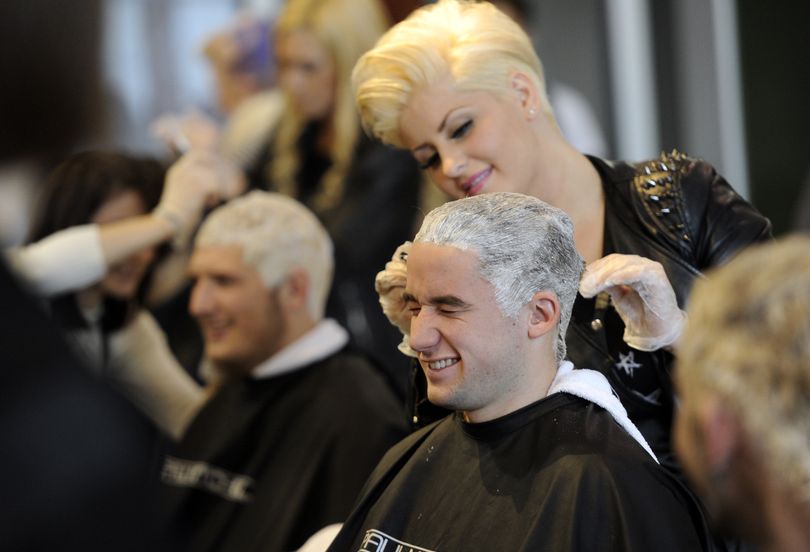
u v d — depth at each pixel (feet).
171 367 12.78
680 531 6.13
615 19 19.95
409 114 7.71
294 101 15.46
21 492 4.51
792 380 4.32
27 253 10.97
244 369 11.20
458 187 7.78
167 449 11.85
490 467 6.51
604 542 6.07
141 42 17.69
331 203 14.84
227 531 10.80
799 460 4.31
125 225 11.44
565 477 6.23
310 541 8.00
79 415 4.66
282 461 10.77
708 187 7.75
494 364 6.36
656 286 6.88
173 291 14.25
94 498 4.61
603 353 7.48
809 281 4.41
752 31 19.88
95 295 11.87
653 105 20.13
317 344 11.12
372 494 6.91
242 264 11.08
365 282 14.42
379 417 10.61
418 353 6.48
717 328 4.50
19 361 4.61
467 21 7.79
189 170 12.00
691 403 4.58
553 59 19.99
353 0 15.25
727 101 19.97
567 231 6.50
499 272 6.28
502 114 7.66
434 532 6.51
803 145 19.83
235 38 17.69
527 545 6.12
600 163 8.02
